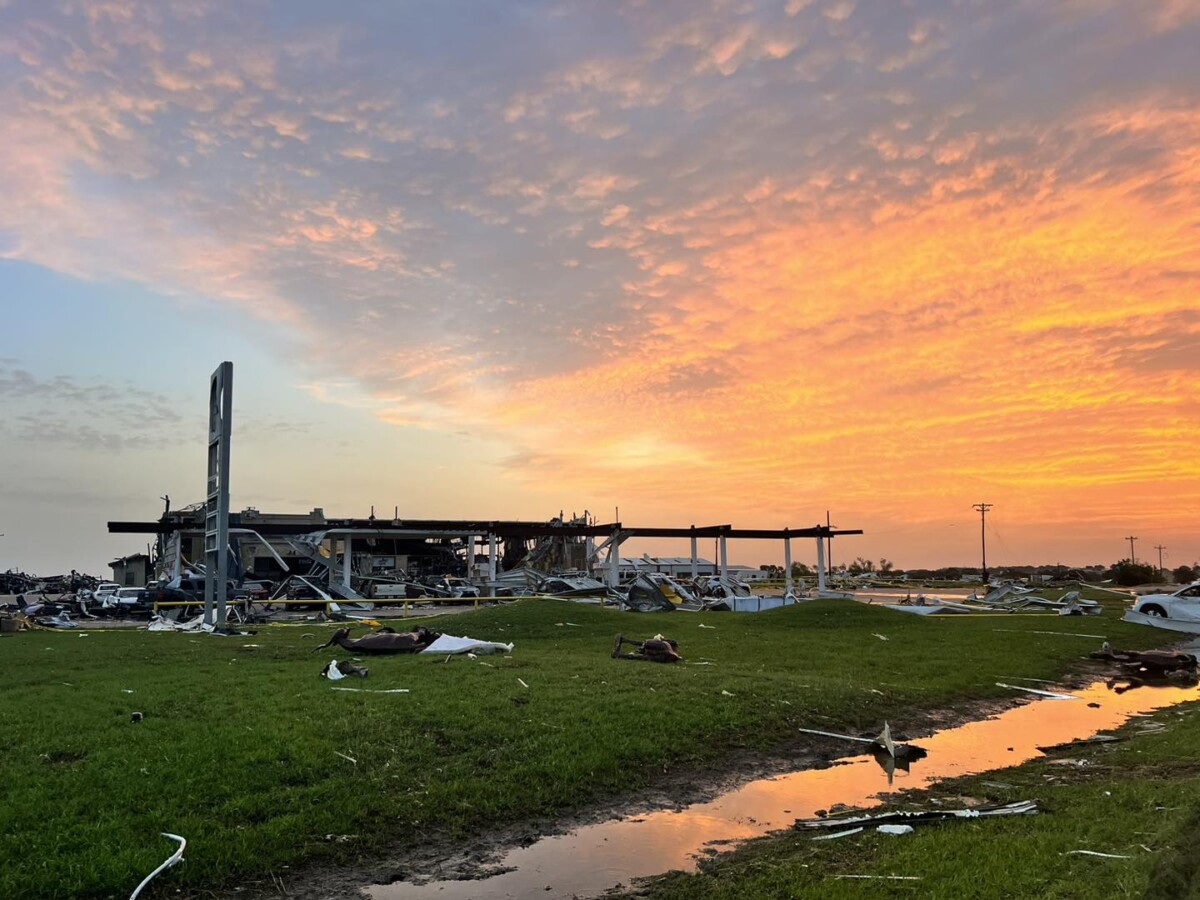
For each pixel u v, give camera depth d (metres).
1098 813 8.03
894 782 10.20
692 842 8.05
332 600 38.59
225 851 7.07
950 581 109.81
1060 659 20.83
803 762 10.99
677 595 47.94
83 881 6.35
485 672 14.88
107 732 9.92
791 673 16.83
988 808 8.70
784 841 7.98
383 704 11.78
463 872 7.23
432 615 36.78
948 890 6.08
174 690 12.90
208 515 29.08
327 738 9.93
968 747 12.09
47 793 7.82
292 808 8.05
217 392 28.53
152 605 38.84
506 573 59.72
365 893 6.78
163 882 6.61
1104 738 12.63
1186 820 6.80
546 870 7.30
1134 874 5.77
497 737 10.54
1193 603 31.14
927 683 16.38
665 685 13.95
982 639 24.61
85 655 18.73
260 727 10.23
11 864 6.50
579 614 27.61
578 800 9.09
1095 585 83.00
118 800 7.78
